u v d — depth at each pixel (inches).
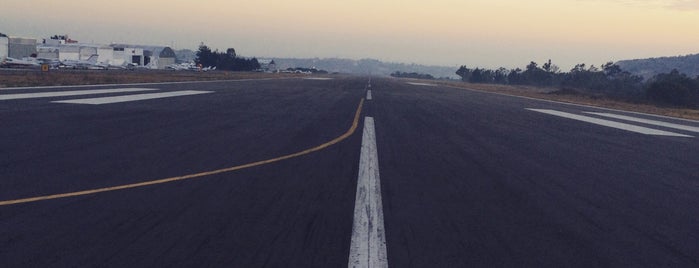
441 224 289.1
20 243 235.0
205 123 685.3
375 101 1279.5
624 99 2522.1
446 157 512.7
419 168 448.5
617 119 1137.4
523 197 362.0
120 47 5221.5
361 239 256.8
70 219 271.0
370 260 229.9
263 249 239.1
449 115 994.7
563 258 245.8
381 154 510.6
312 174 404.5
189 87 1464.1
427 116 949.2
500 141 653.3
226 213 292.7
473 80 6988.2
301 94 1403.8
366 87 2142.0
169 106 880.3
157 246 238.1
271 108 942.4
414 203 331.0
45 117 658.2
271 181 374.9
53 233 249.4
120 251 230.4
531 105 1473.9
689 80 2773.1
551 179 429.4
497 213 318.3
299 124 723.4
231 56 6683.1
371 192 352.8
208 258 226.2
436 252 244.5
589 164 514.3
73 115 692.7
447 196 354.3
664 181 447.5
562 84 4768.7
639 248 265.1
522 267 232.1
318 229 270.2
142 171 388.5
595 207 344.2
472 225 290.5
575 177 443.8
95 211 286.4
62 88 1165.7
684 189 418.0
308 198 331.6
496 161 503.2
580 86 4569.4
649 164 535.8
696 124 1149.7
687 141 772.0
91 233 251.9
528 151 581.0
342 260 228.7
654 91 2593.5
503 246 258.4
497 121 923.4
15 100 836.0
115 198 313.3
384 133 671.8
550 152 581.6
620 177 455.2
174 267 215.3
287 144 544.1
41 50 4778.5
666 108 2052.2
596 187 407.2
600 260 245.4
